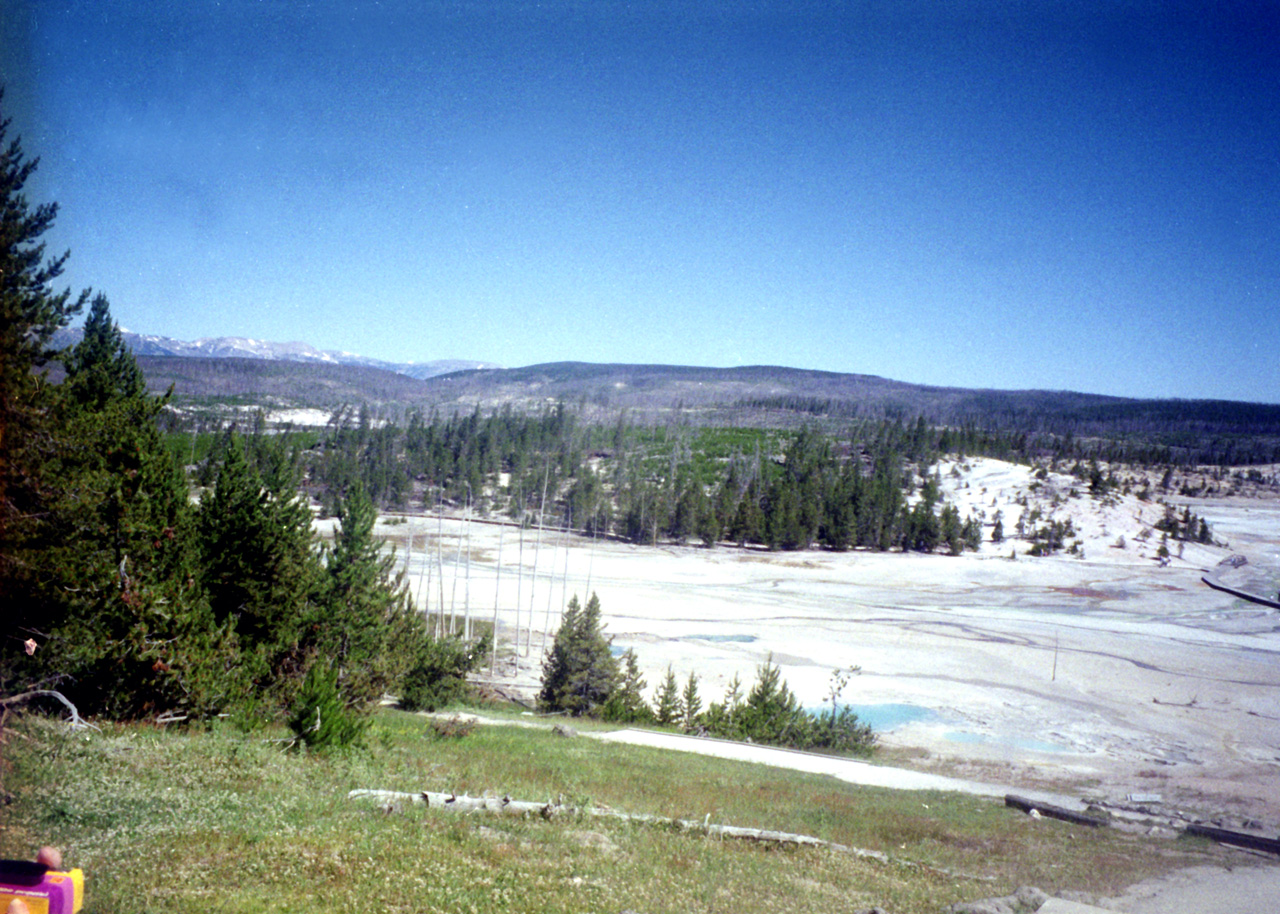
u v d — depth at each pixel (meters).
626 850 15.51
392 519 168.50
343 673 30.97
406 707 41.91
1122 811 30.91
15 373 18.80
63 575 19.56
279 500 34.69
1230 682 78.94
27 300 19.08
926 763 47.62
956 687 72.25
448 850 13.38
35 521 19.31
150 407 30.98
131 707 20.20
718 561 149.88
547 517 181.00
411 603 45.22
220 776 15.80
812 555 158.88
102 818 12.21
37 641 19.44
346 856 12.34
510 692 62.06
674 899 12.50
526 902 11.36
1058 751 53.94
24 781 13.02
